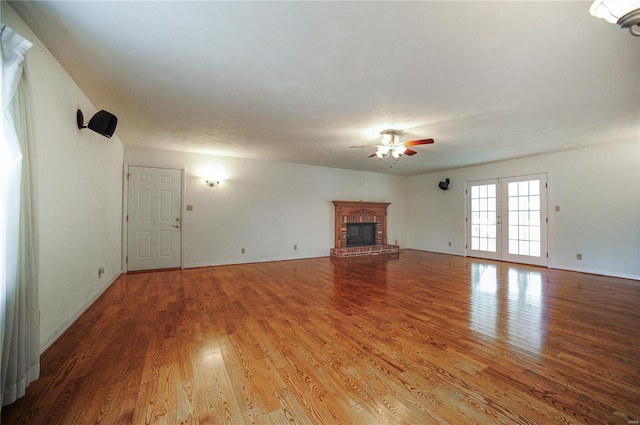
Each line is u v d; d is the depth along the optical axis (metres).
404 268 5.38
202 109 3.13
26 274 1.56
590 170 4.87
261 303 3.26
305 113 3.24
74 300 2.62
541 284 4.17
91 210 3.05
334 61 2.15
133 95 2.76
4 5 1.53
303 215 6.58
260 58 2.11
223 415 1.46
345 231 7.16
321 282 4.27
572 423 1.41
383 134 4.00
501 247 6.18
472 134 4.07
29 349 1.59
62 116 2.29
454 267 5.48
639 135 4.12
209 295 3.56
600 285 4.10
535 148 4.96
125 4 1.55
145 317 2.80
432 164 6.53
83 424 1.38
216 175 5.51
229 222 5.66
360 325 2.63
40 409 1.48
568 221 5.14
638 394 1.64
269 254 6.11
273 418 1.44
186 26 1.74
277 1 1.52
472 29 1.76
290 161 6.21
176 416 1.44
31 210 1.61
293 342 2.28
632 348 2.19
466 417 1.45
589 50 1.99
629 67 2.22
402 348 2.19
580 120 3.46
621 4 1.16
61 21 1.70
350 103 2.95
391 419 1.44
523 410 1.50
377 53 2.04
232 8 1.58
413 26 1.73
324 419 1.44
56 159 2.21
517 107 3.06
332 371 1.87
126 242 4.75
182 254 5.20
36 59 1.89
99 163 3.31
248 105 3.01
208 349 2.15
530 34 1.81
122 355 2.05
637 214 4.41
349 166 6.86
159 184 5.01
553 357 2.06
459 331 2.51
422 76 2.38
